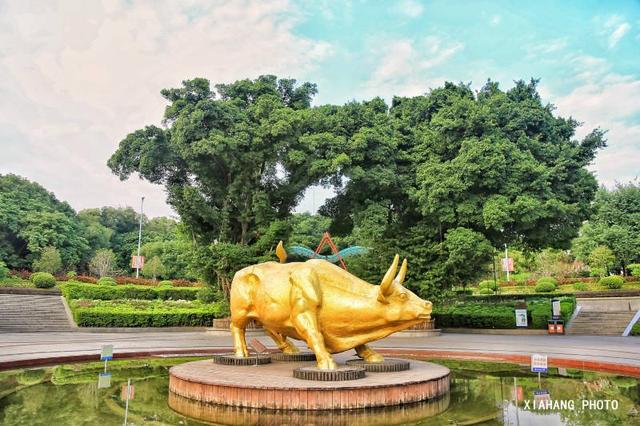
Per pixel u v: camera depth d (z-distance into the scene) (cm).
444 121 2481
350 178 2494
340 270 997
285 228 2609
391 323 938
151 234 7481
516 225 2522
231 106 2638
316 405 745
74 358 1346
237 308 1070
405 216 2883
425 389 827
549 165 2583
